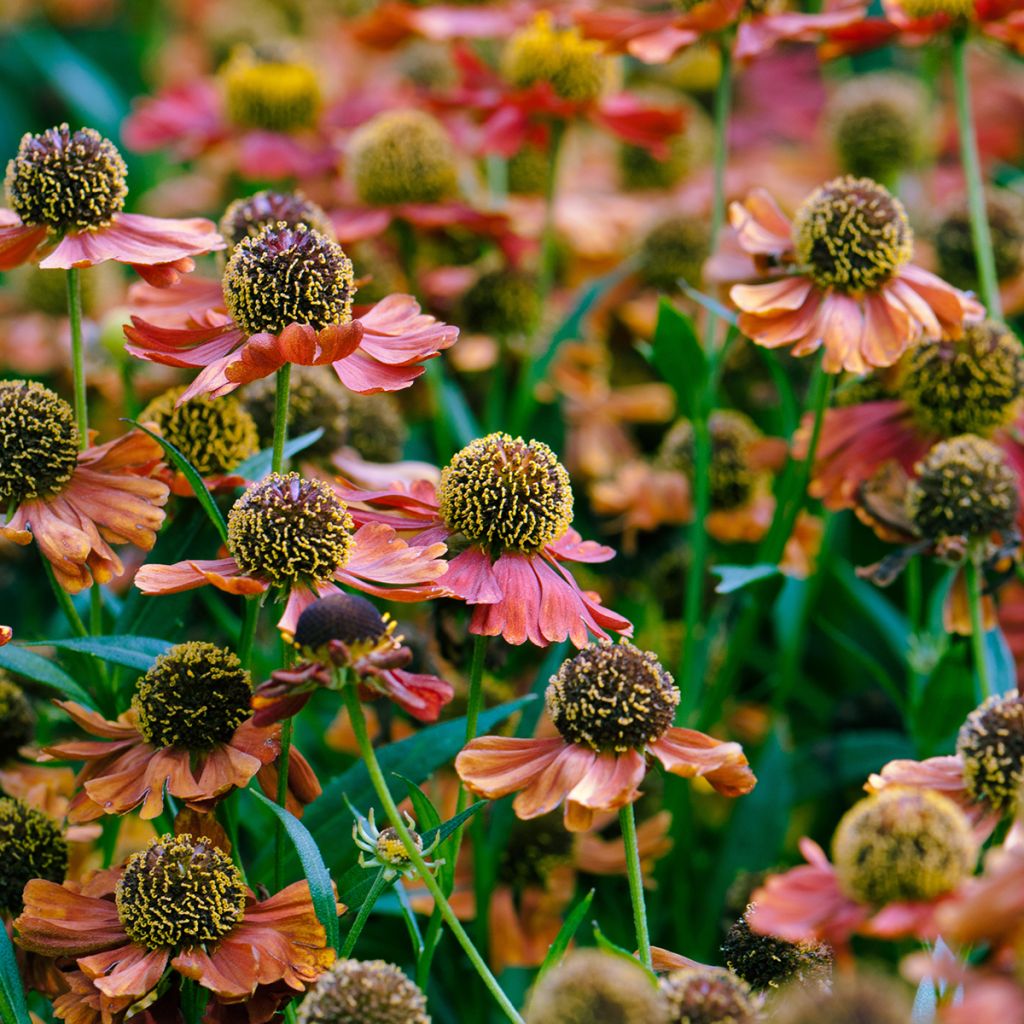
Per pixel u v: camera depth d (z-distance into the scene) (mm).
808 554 681
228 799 550
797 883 491
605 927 625
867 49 676
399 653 510
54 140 565
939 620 650
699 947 625
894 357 586
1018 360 623
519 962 612
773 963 519
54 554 551
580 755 522
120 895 524
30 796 579
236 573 533
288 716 518
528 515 543
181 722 537
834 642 709
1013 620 652
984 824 514
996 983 460
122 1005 512
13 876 556
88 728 546
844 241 592
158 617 576
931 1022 497
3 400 556
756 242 608
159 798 531
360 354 550
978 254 654
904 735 669
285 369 541
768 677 701
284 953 518
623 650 526
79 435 565
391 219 712
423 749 560
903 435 628
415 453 720
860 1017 476
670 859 631
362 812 558
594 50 721
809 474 626
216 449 584
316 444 631
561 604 542
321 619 510
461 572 543
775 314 596
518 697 648
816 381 636
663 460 698
